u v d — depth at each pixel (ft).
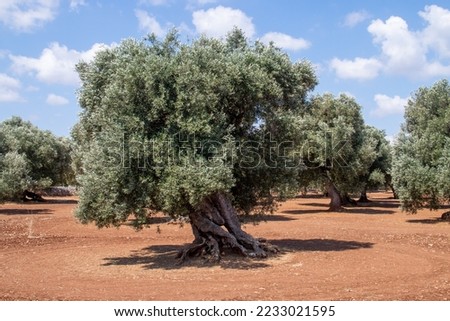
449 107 106.63
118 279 48.32
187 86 50.78
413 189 105.40
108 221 53.01
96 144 54.70
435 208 109.40
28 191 203.41
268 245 62.44
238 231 61.11
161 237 85.66
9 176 139.54
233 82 54.95
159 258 61.67
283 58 62.39
